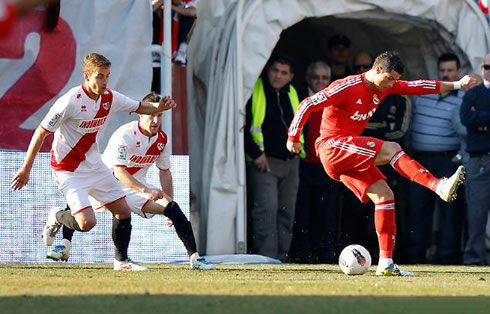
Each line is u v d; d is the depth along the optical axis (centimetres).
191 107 4112
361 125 2528
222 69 4012
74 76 3550
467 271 2914
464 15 4303
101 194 2608
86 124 2477
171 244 3475
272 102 3994
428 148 4294
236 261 3653
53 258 2759
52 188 3353
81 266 3048
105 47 3609
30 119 3491
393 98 4150
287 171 4031
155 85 3800
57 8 3416
